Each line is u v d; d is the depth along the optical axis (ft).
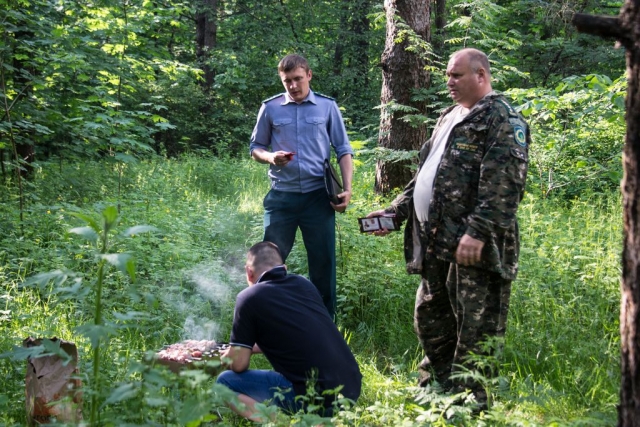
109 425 8.75
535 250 20.77
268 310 12.03
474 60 12.37
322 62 75.10
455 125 12.51
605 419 10.37
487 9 30.86
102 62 30.94
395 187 28.76
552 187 31.45
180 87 65.10
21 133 33.27
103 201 27.22
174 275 19.24
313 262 17.52
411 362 15.52
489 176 11.87
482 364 11.04
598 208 27.96
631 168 8.02
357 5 74.95
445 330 13.55
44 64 30.25
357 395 12.17
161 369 8.96
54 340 11.17
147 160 44.32
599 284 18.21
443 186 12.52
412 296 18.83
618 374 13.58
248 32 75.15
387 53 28.73
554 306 17.12
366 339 17.56
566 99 27.45
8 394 12.05
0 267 18.79
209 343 13.38
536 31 54.34
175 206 30.07
